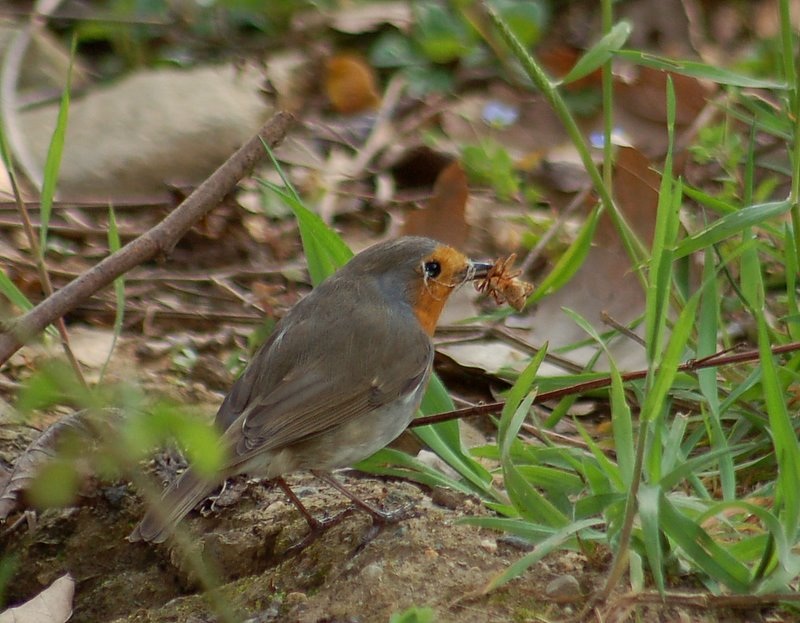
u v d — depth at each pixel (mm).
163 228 7355
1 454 8562
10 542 8469
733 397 7766
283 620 6777
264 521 8039
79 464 8156
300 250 12062
